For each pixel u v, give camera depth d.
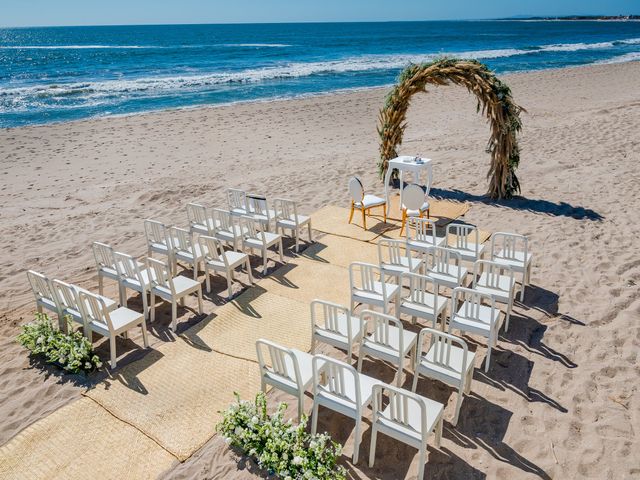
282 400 4.76
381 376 5.11
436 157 13.70
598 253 7.56
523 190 10.58
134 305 6.70
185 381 5.04
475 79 9.31
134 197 11.42
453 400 4.70
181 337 5.83
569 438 4.23
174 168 13.83
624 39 85.00
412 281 5.39
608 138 14.05
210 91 28.98
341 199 10.67
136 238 9.07
